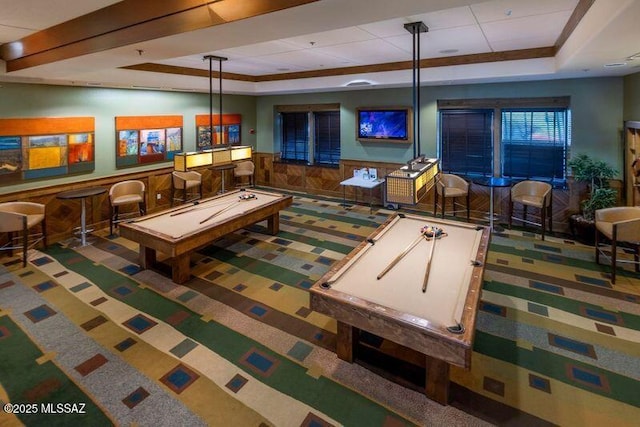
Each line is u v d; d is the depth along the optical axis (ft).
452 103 21.76
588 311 11.66
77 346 10.09
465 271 9.50
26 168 17.34
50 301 12.50
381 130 24.45
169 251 12.78
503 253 16.55
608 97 17.70
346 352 9.37
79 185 19.48
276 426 7.54
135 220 14.99
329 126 27.68
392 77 20.11
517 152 20.65
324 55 17.33
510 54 16.80
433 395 8.09
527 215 20.61
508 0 9.68
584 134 18.44
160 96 23.22
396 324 7.38
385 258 10.47
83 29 9.68
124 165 21.63
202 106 26.02
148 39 8.45
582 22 9.95
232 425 7.55
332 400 8.20
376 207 24.94
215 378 8.89
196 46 9.21
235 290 13.32
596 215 15.05
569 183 19.11
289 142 30.19
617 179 17.81
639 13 6.92
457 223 13.56
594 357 9.51
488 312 11.69
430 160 12.34
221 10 7.22
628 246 16.84
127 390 8.50
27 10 8.94
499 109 20.56
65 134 18.69
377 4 6.12
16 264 15.52
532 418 7.64
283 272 14.83
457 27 12.29
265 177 31.40
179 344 10.19
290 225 21.03
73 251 17.08
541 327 10.86
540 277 14.08
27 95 17.12
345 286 8.80
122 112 21.21
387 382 8.73
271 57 17.79
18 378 8.88
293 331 10.81
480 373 8.99
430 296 8.27
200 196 24.44
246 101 29.66
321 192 28.63
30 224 15.66
